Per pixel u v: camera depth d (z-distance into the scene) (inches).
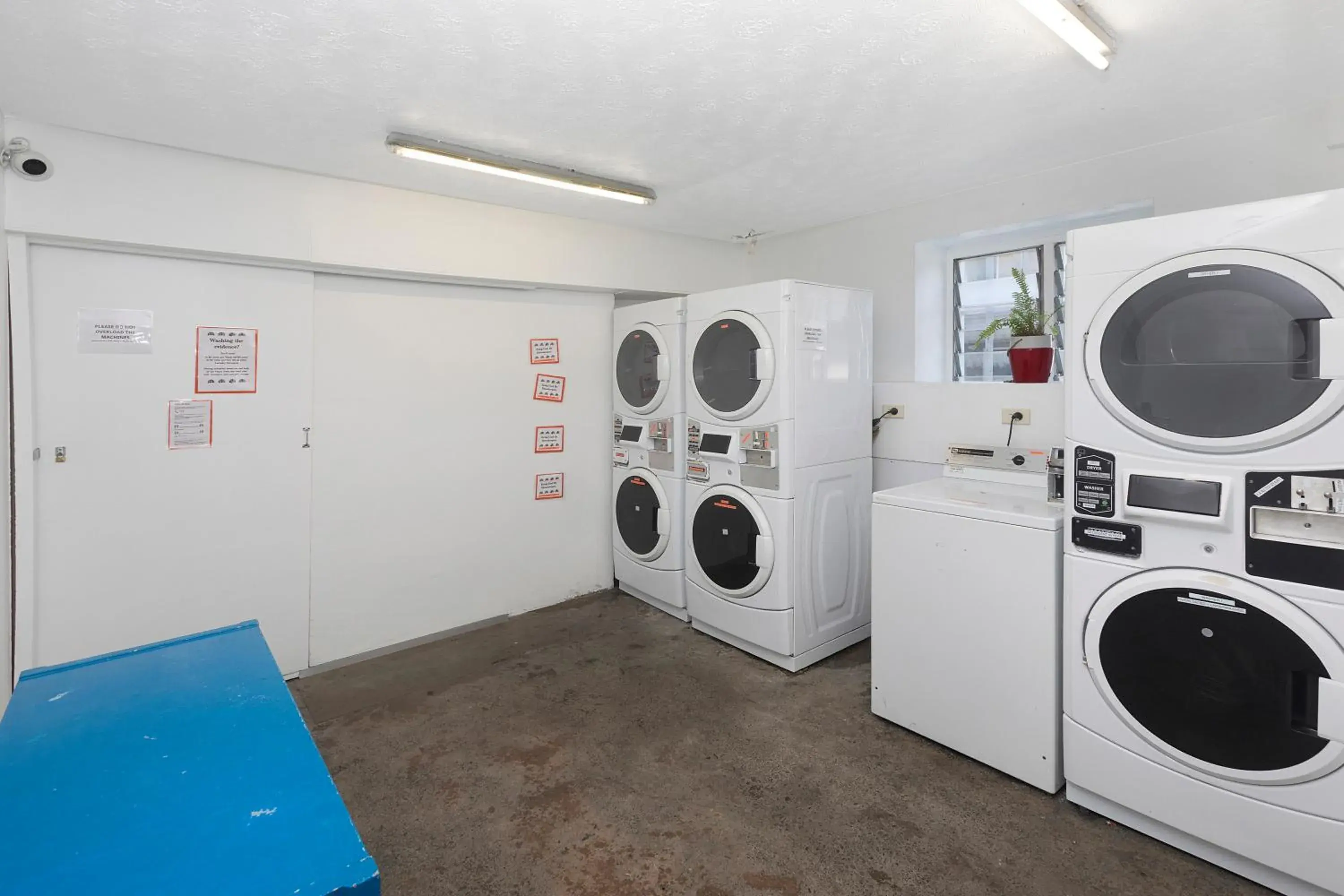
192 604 105.9
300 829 35.7
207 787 39.1
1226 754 65.0
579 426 152.9
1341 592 58.1
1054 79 78.0
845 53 71.1
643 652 125.5
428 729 98.2
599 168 110.0
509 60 71.9
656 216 141.6
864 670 117.2
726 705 104.9
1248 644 63.1
